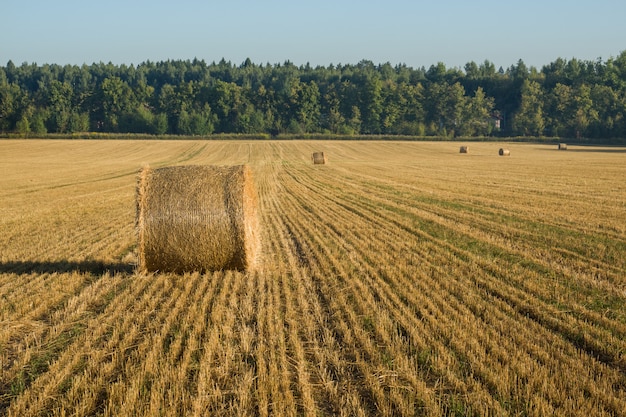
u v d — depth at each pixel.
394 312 7.71
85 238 14.30
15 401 5.41
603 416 4.95
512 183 28.75
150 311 7.97
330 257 11.42
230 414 5.15
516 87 140.12
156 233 9.96
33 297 8.73
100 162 54.25
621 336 6.91
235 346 6.64
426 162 51.12
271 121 121.94
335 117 124.88
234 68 193.50
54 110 122.19
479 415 5.05
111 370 6.06
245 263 10.16
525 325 7.30
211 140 95.31
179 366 6.03
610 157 57.25
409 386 5.61
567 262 10.98
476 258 11.26
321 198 23.14
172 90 127.88
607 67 126.56
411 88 126.69
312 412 5.05
